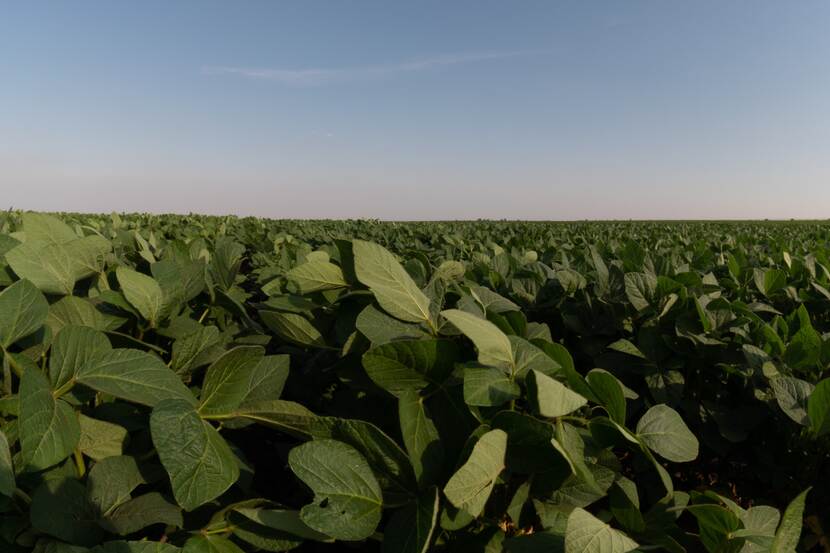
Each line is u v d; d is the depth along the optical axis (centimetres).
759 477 246
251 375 158
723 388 278
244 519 137
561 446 139
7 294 141
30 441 114
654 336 270
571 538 119
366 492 133
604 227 1883
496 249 452
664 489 246
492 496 159
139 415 155
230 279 260
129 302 186
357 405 196
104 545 111
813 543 221
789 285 396
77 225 331
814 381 241
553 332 315
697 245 662
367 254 171
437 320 183
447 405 155
